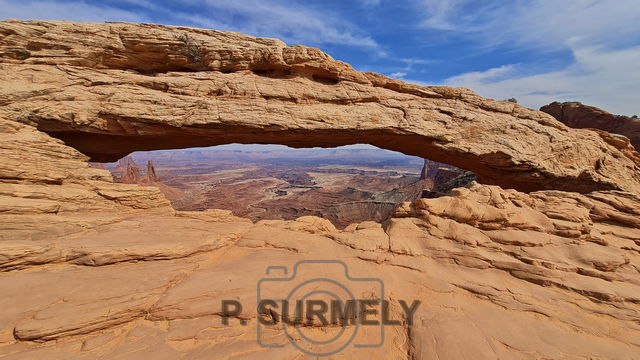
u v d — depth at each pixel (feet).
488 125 72.69
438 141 70.38
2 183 36.86
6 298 24.29
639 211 46.47
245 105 59.11
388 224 45.96
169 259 34.01
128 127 55.31
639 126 132.77
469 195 45.32
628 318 27.35
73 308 23.70
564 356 22.61
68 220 36.11
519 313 27.96
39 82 50.49
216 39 60.54
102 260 30.81
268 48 61.62
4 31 49.32
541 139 74.64
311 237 42.42
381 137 72.02
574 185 79.92
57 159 44.91
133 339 22.54
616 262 33.35
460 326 25.62
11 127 44.91
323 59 64.69
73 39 52.80
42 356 20.07
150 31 55.98
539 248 36.63
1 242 30.01
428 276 33.42
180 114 55.88
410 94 73.26
